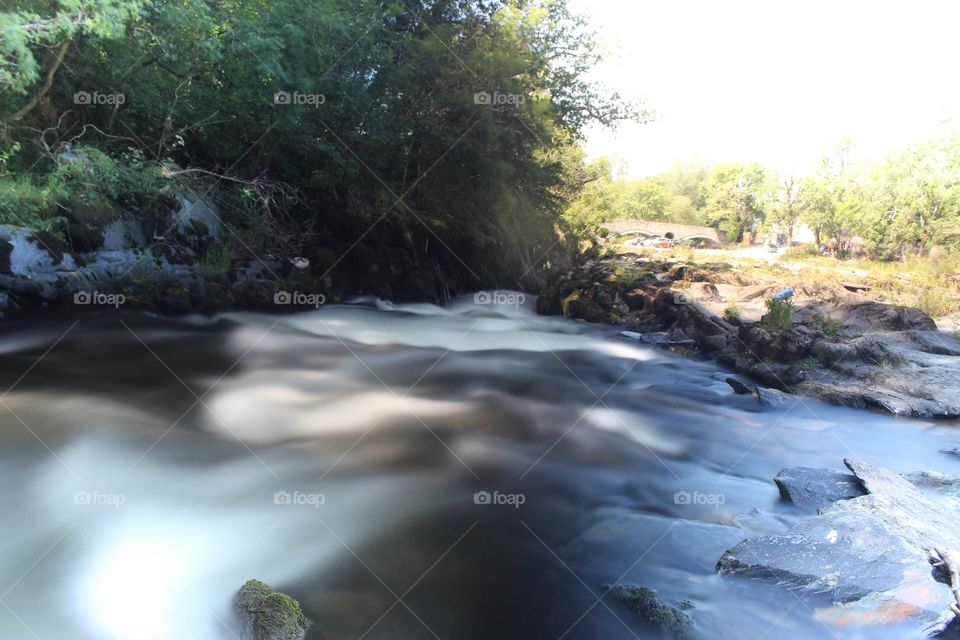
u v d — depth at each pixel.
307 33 13.73
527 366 9.76
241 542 4.01
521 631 3.23
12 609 3.23
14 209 9.80
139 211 11.92
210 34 12.12
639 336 12.50
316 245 16.02
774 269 21.53
